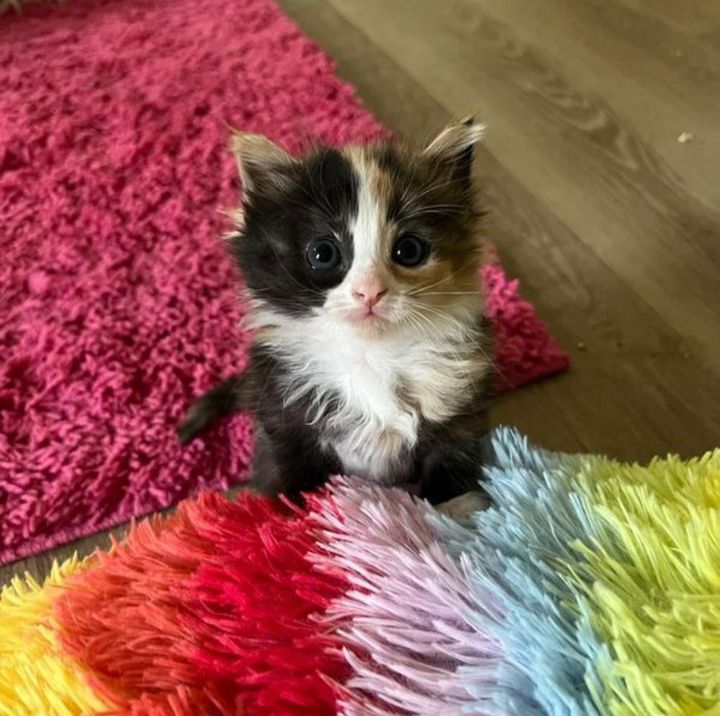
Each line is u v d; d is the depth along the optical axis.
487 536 0.19
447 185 0.23
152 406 0.29
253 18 0.47
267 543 0.20
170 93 0.42
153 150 0.38
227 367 0.30
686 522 0.17
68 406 0.29
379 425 0.23
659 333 0.31
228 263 0.32
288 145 0.38
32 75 0.43
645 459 0.27
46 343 0.31
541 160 0.39
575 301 0.32
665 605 0.16
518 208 0.36
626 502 0.19
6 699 0.17
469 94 0.43
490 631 0.17
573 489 0.20
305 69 0.43
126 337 0.31
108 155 0.38
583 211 0.36
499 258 0.34
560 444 0.28
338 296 0.21
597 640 0.16
